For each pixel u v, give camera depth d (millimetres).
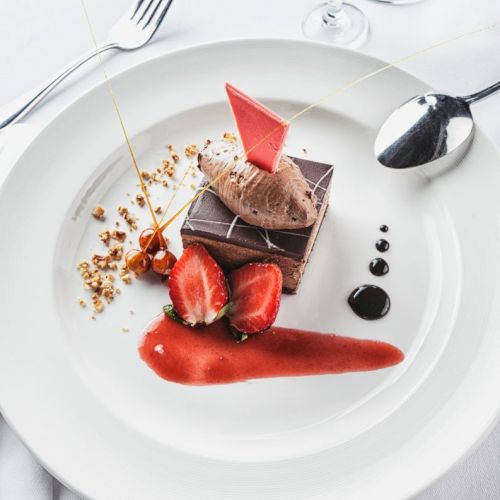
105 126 590
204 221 545
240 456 502
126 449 502
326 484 488
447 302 541
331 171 557
